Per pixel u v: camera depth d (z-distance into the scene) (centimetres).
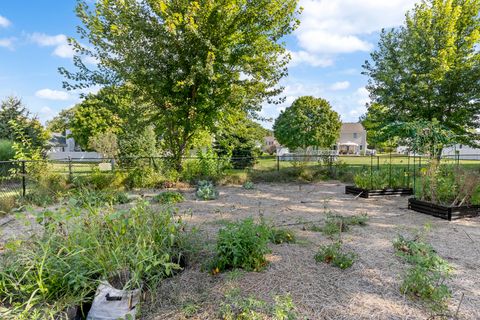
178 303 214
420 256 259
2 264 225
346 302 213
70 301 193
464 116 1107
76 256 217
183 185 819
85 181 712
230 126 999
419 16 1149
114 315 189
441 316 196
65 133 3916
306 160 1066
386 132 1054
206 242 319
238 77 878
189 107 844
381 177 712
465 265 282
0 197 558
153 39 784
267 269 264
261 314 195
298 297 219
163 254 244
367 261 285
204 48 807
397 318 194
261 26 856
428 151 554
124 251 233
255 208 546
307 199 647
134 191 745
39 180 639
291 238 343
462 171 554
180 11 782
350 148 4731
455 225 431
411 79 1117
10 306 198
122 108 875
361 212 514
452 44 1075
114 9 791
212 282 243
